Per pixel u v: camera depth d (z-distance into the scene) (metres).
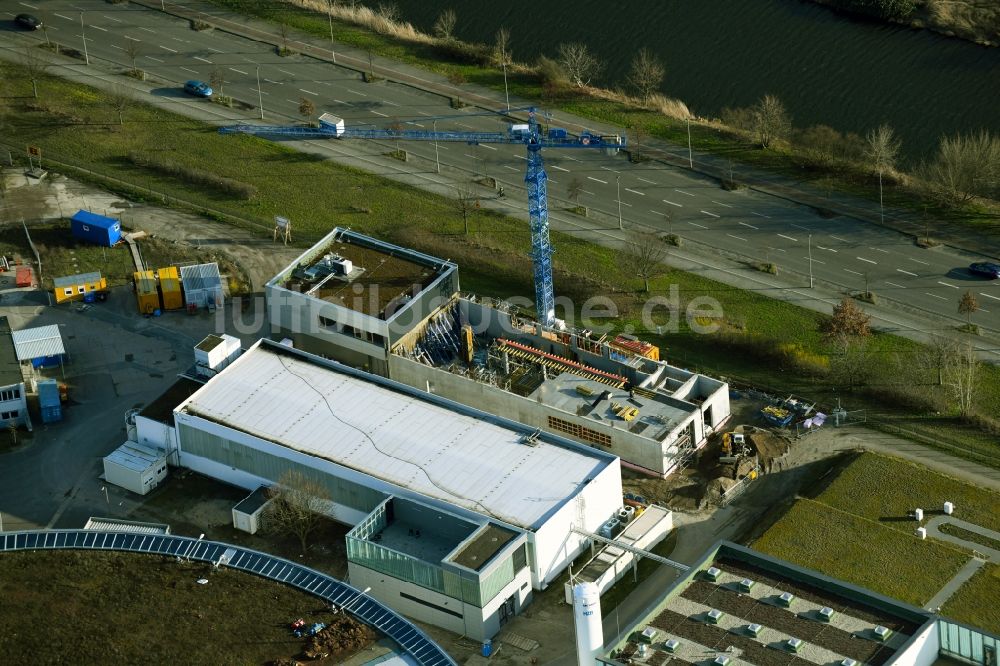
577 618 187.25
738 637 191.00
